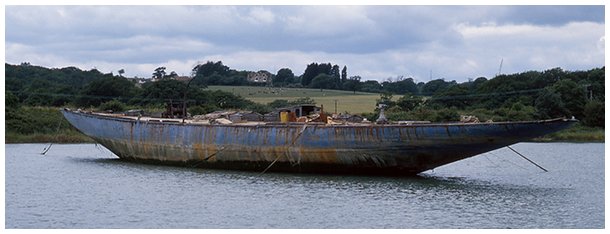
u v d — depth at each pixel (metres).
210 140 78.44
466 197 59.53
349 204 56.03
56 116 143.62
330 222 49.94
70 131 137.62
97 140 93.94
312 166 73.00
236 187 64.62
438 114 134.38
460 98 158.12
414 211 53.62
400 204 56.19
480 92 160.75
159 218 51.47
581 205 56.62
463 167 86.12
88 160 92.38
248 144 75.44
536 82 161.25
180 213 53.06
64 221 50.66
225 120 80.69
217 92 161.25
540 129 63.69
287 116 81.44
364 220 50.53
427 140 67.25
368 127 69.31
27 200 58.69
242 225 49.12
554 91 147.12
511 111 141.50
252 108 149.50
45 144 127.62
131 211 53.97
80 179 71.69
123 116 92.94
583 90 149.75
